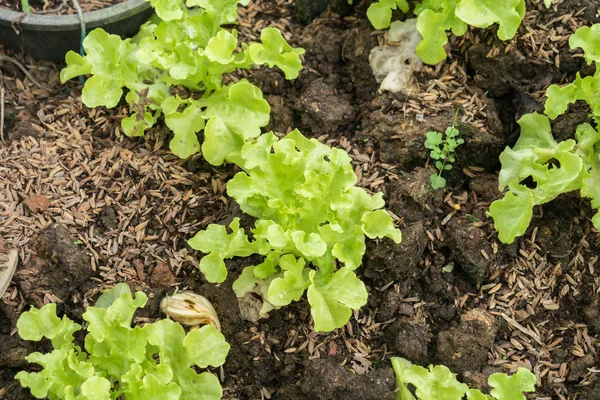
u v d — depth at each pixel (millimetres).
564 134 916
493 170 938
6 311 866
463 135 922
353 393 845
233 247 851
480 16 903
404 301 894
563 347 878
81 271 881
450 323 886
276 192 871
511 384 818
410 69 949
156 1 917
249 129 911
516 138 947
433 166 926
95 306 868
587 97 884
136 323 872
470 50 953
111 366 835
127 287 872
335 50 992
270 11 1033
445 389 822
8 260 870
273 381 875
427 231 907
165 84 956
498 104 959
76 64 936
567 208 908
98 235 903
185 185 935
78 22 968
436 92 943
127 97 938
